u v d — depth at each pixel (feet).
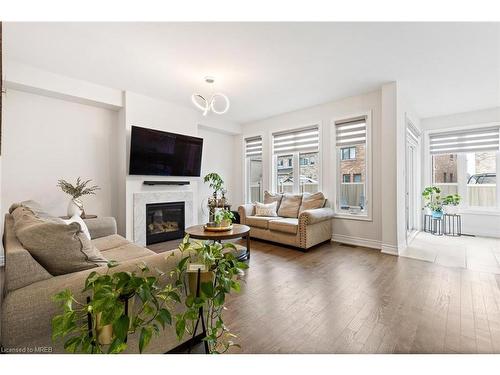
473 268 9.75
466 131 15.99
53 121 11.35
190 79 11.21
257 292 7.68
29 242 3.92
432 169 17.46
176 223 15.20
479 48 8.50
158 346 4.47
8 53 8.98
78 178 11.47
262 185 18.31
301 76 10.84
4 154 10.17
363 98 13.08
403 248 12.51
